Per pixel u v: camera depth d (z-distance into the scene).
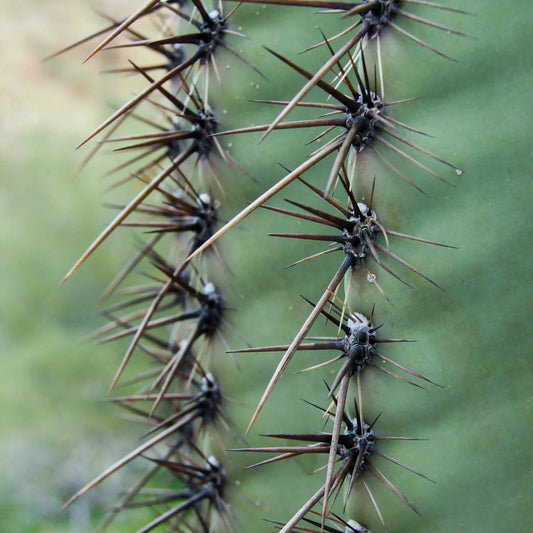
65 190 1.10
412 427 0.44
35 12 1.40
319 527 0.45
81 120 1.29
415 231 0.44
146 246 0.55
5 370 0.95
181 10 0.51
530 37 0.43
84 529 0.83
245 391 0.49
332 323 0.47
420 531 0.44
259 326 0.48
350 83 0.44
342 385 0.44
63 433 0.93
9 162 1.15
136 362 0.97
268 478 0.48
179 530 0.54
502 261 0.43
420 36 0.44
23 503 0.87
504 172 0.43
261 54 0.48
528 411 0.43
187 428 0.54
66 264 1.05
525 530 0.43
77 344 0.98
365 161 0.44
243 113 0.49
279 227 0.48
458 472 0.44
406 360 0.44
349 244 0.44
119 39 1.32
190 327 0.51
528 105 0.43
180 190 0.53
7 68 1.33
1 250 1.04
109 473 0.49
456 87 0.44
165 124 0.63
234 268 0.49
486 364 0.43
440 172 0.44
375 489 0.44
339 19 0.47
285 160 0.48
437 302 0.44
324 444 0.44
